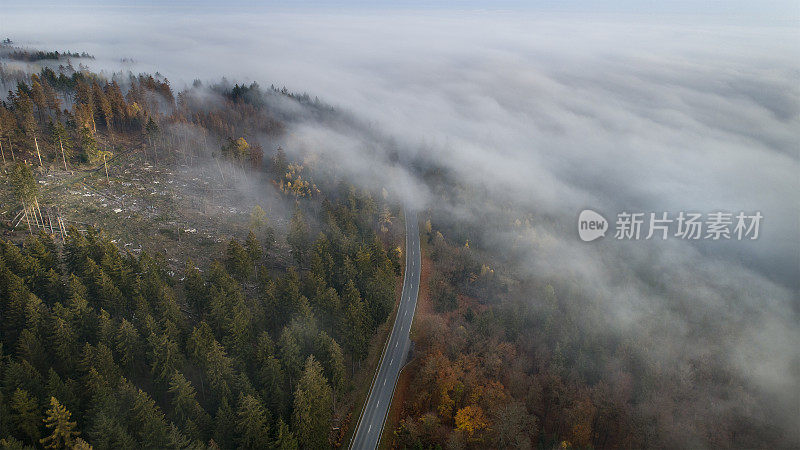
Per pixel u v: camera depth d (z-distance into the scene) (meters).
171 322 68.62
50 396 53.81
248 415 58.19
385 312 92.31
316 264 92.75
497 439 71.94
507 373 84.62
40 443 52.53
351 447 71.62
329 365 72.12
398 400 81.00
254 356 69.62
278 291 82.56
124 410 54.88
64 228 104.06
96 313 72.50
